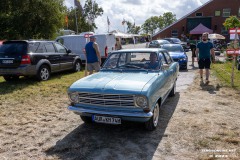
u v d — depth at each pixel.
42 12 20.98
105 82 4.31
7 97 7.16
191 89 7.95
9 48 8.75
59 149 3.91
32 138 4.37
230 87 8.02
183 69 12.62
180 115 5.40
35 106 6.32
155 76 4.67
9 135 4.50
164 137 4.26
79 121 5.19
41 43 9.55
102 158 3.60
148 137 4.27
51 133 4.57
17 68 8.47
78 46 13.84
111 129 4.68
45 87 8.42
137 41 66.62
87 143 4.11
